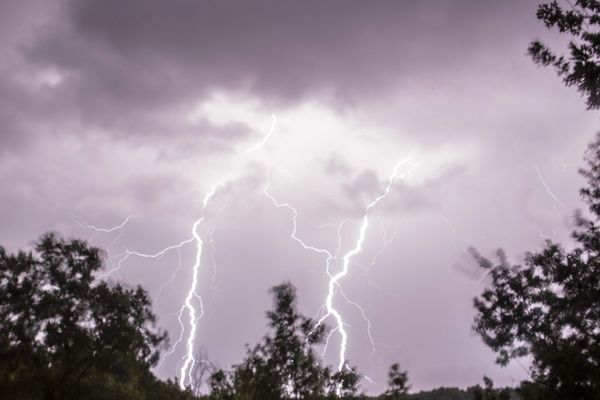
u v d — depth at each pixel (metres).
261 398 24.94
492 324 22.09
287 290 27.80
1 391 20.75
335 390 26.30
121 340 24.33
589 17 12.88
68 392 22.88
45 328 23.17
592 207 20.19
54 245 24.44
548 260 20.86
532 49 13.31
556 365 17.47
